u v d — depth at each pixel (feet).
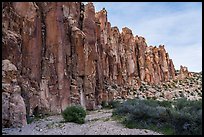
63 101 109.50
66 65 123.44
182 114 63.57
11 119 67.31
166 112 68.18
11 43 85.61
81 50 134.72
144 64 293.84
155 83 293.43
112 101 162.50
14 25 92.53
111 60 221.46
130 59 270.87
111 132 58.65
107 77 204.13
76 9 151.02
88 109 132.36
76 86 124.67
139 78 281.33
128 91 232.73
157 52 324.60
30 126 68.90
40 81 102.47
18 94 72.18
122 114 82.17
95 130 61.16
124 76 246.06
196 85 312.29
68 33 132.16
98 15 236.22
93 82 142.51
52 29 115.44
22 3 99.81
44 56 109.81
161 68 321.52
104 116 88.63
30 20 100.68
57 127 66.39
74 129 63.10
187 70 363.35
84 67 135.33
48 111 100.53
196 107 78.54
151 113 69.67
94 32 160.66
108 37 242.17
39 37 106.01
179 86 299.17
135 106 84.07
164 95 248.93
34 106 92.84
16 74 74.79
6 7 90.63
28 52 97.09
